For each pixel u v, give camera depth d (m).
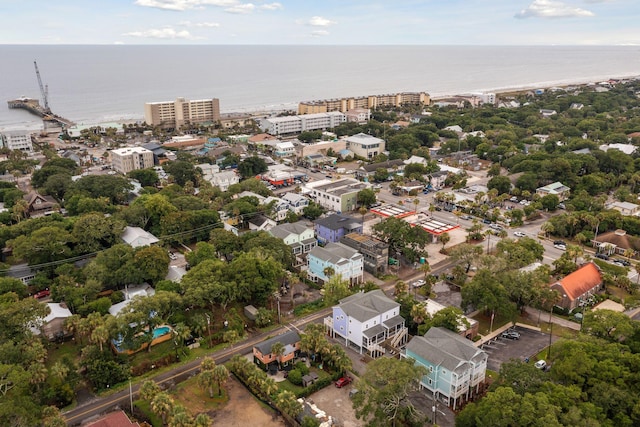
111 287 124.81
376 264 139.00
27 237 131.00
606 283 132.38
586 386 77.75
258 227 165.38
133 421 81.06
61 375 84.88
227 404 87.19
